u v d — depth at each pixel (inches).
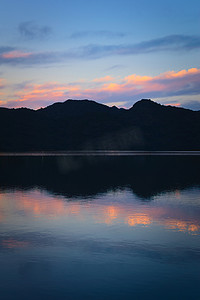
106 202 657.6
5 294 238.7
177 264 301.3
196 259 315.3
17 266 293.4
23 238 387.2
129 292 243.3
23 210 569.6
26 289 247.0
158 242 372.2
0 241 374.6
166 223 469.4
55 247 351.6
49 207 599.2
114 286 253.6
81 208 590.9
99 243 367.2
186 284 258.1
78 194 774.5
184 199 700.0
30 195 756.0
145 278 268.8
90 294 239.6
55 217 510.3
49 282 259.4
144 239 384.8
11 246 354.6
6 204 631.8
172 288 251.0
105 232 416.5
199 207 603.5
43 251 337.4
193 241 376.5
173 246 357.1
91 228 438.6
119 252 335.0
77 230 427.5
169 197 729.0
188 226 450.9
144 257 320.5
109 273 279.0
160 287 252.5
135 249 345.7
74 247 351.9
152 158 3137.3
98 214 534.6
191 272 282.4
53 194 771.4
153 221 483.5
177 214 534.9
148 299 232.7
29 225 455.8
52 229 432.5
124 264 300.5
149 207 603.2
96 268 289.7
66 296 236.2
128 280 264.5
